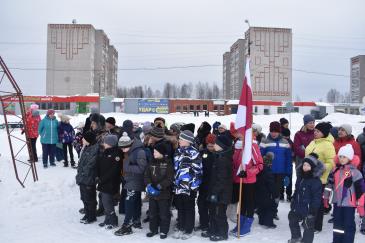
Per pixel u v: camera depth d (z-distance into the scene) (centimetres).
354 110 4794
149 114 4400
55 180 959
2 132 2439
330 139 683
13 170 1015
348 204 570
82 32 6688
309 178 582
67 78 6694
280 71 6931
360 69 7556
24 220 718
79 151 1073
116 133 826
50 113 1129
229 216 722
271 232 674
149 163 631
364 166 723
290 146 858
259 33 6881
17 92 945
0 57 905
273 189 711
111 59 7906
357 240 638
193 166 624
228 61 8075
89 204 706
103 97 4588
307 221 578
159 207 631
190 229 633
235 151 678
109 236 634
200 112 4659
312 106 4725
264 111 4609
